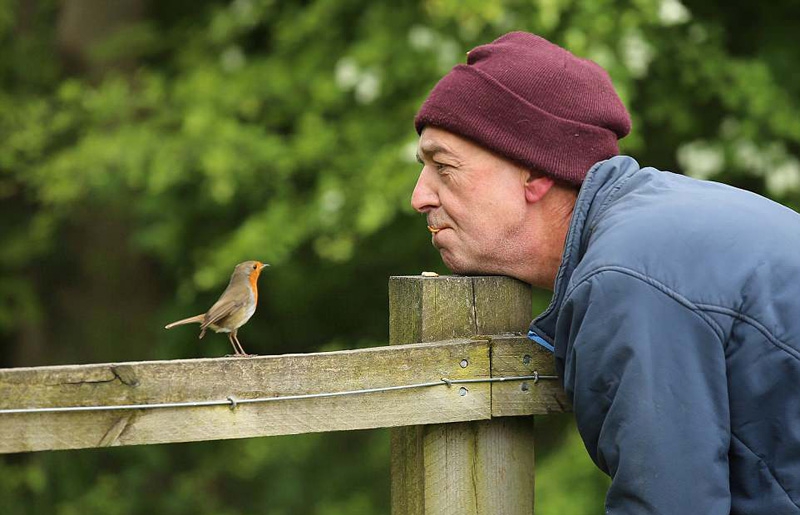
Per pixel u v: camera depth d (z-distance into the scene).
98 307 14.73
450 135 3.80
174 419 3.23
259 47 13.20
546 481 10.64
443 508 3.76
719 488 3.12
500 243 3.84
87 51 14.13
